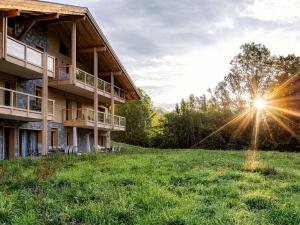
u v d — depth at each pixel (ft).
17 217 20.94
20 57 55.52
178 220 19.95
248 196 26.21
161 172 38.60
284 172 40.81
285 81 137.18
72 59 73.97
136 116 179.11
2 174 34.60
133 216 21.20
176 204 24.11
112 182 31.91
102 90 93.35
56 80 74.59
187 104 156.97
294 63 148.25
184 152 82.48
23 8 53.11
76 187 29.09
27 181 30.91
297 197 27.07
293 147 124.77
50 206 23.40
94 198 25.98
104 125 94.32
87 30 80.12
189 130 145.38
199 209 22.57
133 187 29.27
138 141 171.73
